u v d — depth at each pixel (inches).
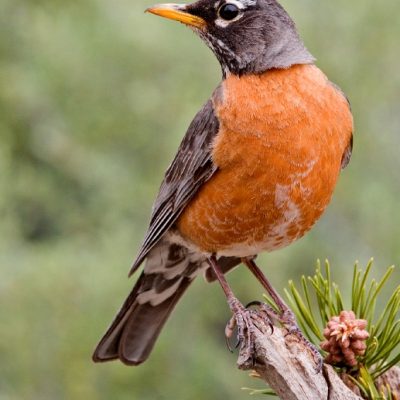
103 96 532.7
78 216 530.3
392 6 514.9
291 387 227.8
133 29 527.5
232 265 325.1
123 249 474.6
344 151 292.2
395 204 506.0
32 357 437.1
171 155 522.6
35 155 542.9
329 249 505.7
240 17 303.9
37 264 450.3
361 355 227.3
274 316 271.3
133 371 453.1
